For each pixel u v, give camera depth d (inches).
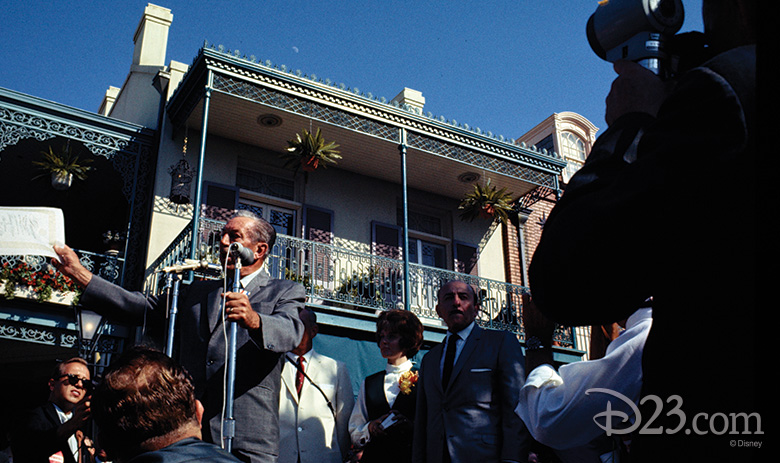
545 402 67.9
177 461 61.0
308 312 184.1
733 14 34.3
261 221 139.0
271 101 432.8
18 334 387.2
